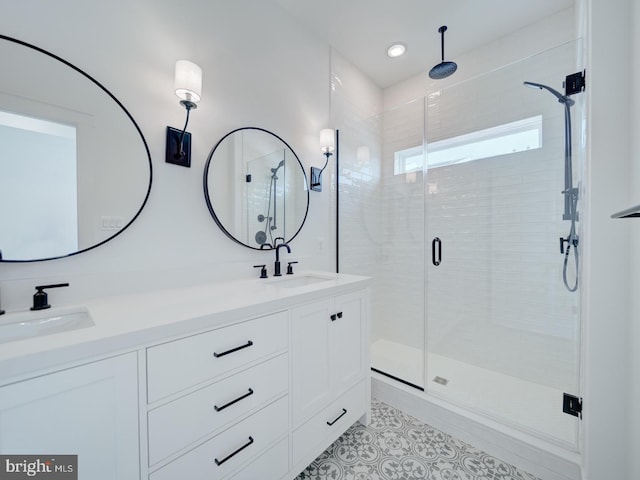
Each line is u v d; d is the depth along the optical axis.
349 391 1.44
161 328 0.74
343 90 2.26
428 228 2.33
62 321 0.92
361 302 1.53
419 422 1.66
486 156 2.05
